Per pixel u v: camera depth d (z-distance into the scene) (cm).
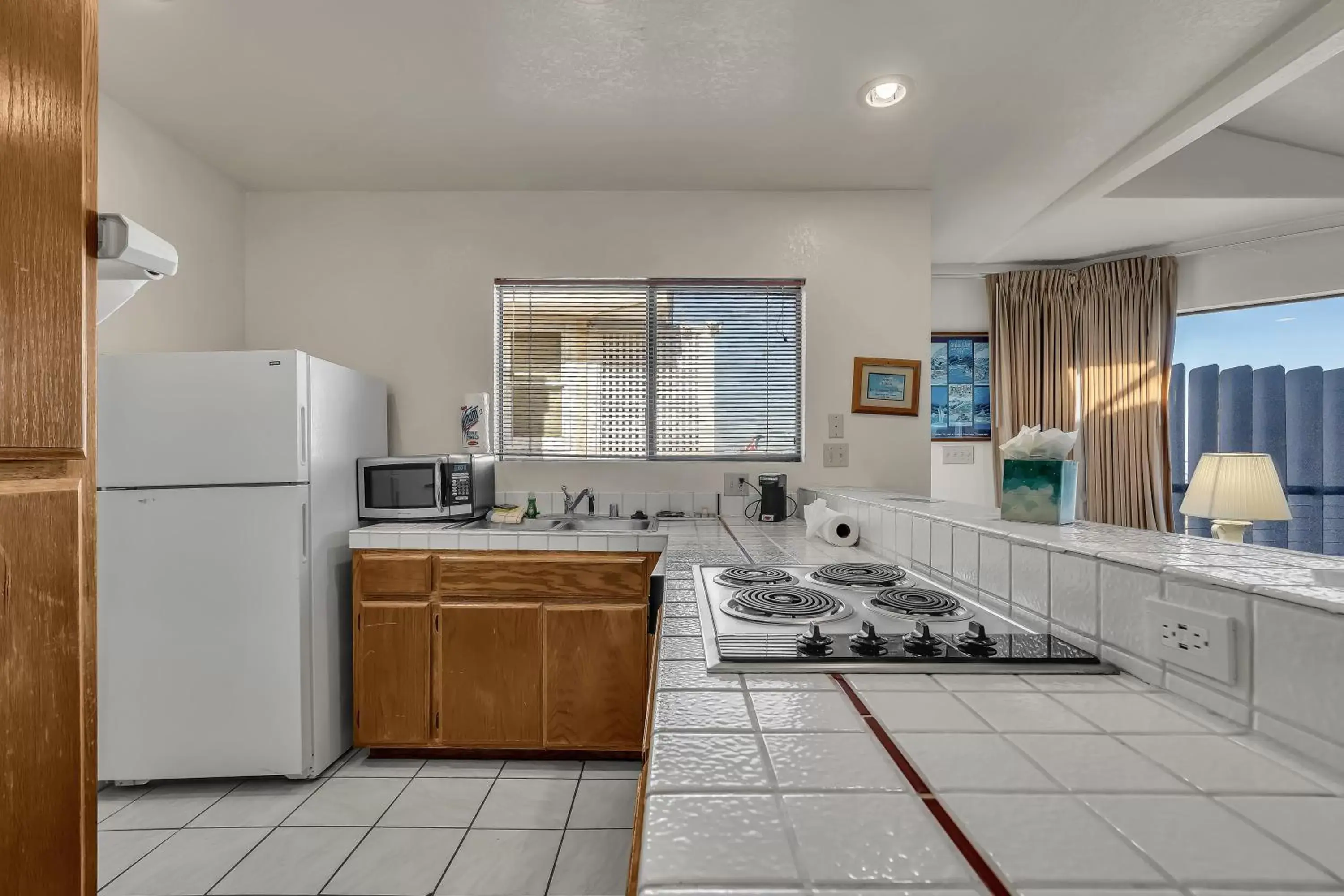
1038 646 94
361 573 238
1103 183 282
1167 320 388
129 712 212
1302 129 295
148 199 239
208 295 272
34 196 86
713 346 308
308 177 286
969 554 129
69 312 91
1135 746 63
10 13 84
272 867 172
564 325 307
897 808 51
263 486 216
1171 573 78
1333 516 350
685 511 302
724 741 63
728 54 197
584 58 199
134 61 200
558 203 303
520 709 235
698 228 304
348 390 253
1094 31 186
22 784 85
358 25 184
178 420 215
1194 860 44
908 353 303
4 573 84
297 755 215
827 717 70
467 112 231
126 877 168
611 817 197
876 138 250
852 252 304
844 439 304
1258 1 174
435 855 177
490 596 237
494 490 298
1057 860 44
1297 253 349
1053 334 415
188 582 214
